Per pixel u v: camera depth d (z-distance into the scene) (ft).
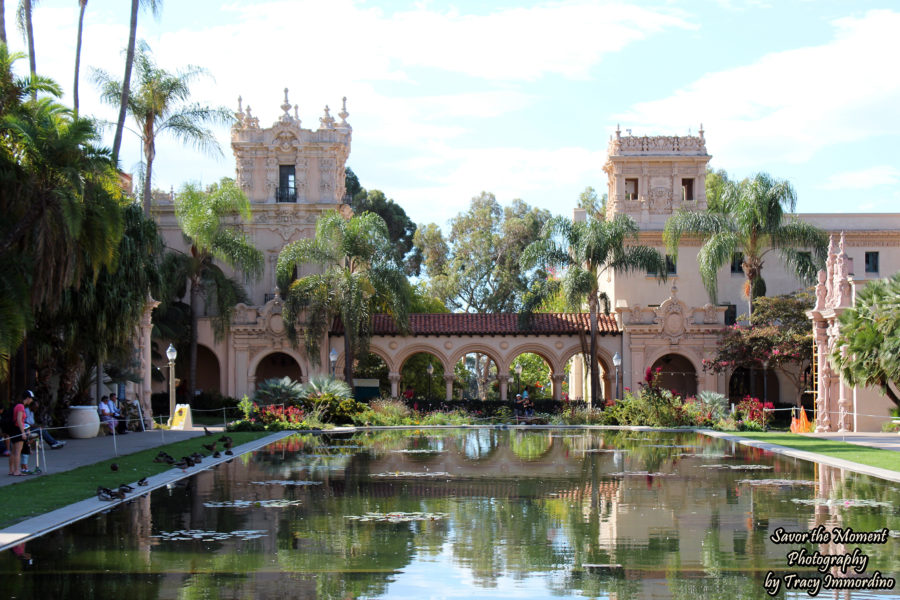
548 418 140.97
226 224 173.47
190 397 154.61
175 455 80.43
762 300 148.05
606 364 165.99
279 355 177.17
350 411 133.28
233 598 31.40
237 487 58.65
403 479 63.16
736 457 80.23
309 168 180.24
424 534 42.24
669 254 164.14
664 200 184.85
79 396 110.01
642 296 181.98
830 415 119.75
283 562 36.58
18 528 42.73
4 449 81.15
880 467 68.03
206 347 167.22
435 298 227.61
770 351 144.97
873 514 47.29
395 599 31.35
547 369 255.50
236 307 164.55
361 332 151.33
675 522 45.16
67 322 97.81
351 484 60.18
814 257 177.99
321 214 176.96
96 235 78.74
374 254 153.99
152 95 136.77
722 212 163.02
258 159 180.34
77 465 71.36
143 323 122.42
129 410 118.21
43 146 74.59
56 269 80.18
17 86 77.20
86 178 78.48
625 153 185.06
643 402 133.80
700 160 184.24
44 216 75.25
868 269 179.83
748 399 131.23
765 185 151.74
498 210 278.05
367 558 37.32
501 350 166.50
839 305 116.16
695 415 130.52
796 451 83.05
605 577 34.27
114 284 100.89
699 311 164.04
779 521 45.42
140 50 138.10
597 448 91.15
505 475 65.41
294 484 60.23
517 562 36.60
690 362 172.04
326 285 152.35
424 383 204.44
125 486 53.36
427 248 272.72
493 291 256.73
